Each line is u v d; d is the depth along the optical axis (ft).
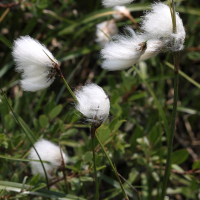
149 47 2.16
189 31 3.97
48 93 3.62
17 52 2.16
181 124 3.82
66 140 2.80
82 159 2.43
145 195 2.70
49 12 3.43
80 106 2.15
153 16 2.14
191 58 3.84
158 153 2.72
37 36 3.72
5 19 3.54
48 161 2.38
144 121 3.30
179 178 3.05
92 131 2.16
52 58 2.18
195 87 4.15
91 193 2.98
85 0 4.09
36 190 2.38
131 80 2.97
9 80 3.48
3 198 2.38
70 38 3.74
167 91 3.93
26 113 3.13
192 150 3.70
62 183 2.62
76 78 3.92
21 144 2.58
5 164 2.53
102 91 2.15
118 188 2.66
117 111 2.64
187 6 3.90
